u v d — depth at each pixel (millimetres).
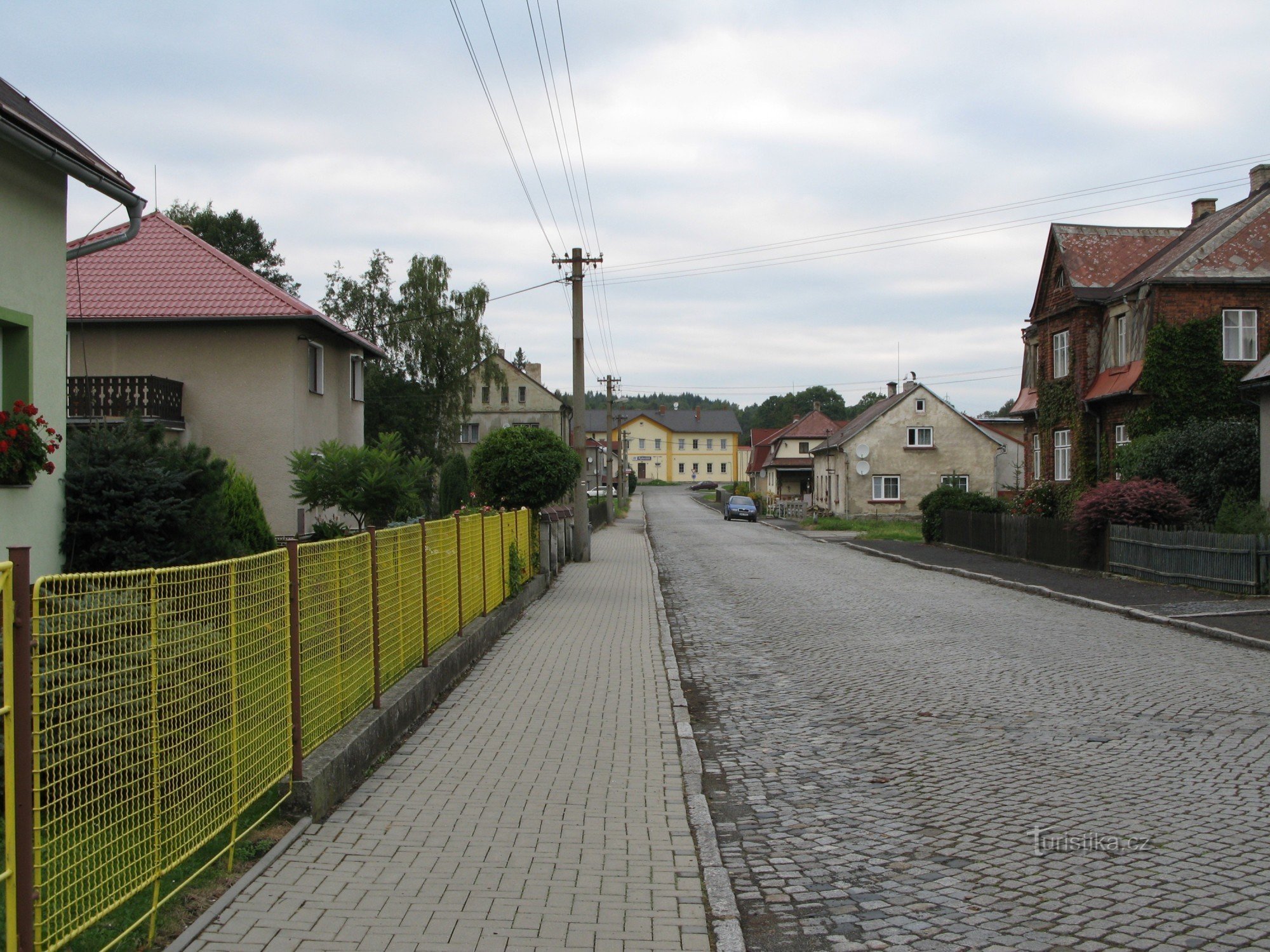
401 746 7641
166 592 4199
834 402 158625
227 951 3994
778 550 34250
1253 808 6039
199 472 11812
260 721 5270
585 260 27594
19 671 3258
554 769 7016
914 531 44000
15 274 9977
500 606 14562
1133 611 15594
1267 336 26188
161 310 21625
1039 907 4629
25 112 9961
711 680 10906
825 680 10812
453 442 47781
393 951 4039
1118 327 28828
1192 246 27219
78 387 20297
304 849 5254
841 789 6727
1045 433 32594
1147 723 8375
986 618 15789
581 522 27734
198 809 4484
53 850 3402
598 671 10961
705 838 5570
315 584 6207
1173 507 20922
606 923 4387
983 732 8227
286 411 21891
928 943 4297
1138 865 5125
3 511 9703
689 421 141750
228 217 53656
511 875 4957
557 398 64812
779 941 4355
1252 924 4363
